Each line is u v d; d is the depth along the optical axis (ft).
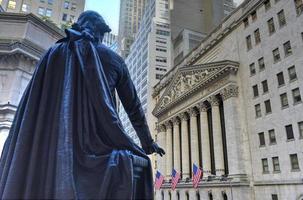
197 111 177.37
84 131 8.89
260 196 115.96
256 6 134.31
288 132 107.04
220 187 135.85
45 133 8.69
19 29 83.51
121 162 8.71
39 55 85.15
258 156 120.57
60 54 9.87
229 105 139.64
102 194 7.95
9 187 7.81
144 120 11.51
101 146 8.93
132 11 607.78
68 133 8.41
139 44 383.24
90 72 9.54
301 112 102.06
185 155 179.93
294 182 100.27
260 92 124.67
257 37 133.08
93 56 9.86
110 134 9.21
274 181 109.40
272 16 123.54
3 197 7.80
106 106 9.27
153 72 311.68
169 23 348.38
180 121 198.70
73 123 8.82
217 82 152.35
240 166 127.24
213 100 155.43
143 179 9.75
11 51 80.53
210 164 155.84
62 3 161.38
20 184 7.95
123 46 538.88
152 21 344.90
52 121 8.84
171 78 226.99
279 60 115.65
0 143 75.72
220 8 371.97
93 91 9.34
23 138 8.46
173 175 144.36
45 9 155.94
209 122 166.40
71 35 9.94
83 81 9.50
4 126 77.56
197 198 156.35
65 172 7.87
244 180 123.95
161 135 219.61
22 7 150.82
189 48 310.45
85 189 8.12
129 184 8.41
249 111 130.21
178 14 362.74
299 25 107.86
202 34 325.21
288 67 110.52
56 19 156.66
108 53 10.72
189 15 370.73
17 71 82.17
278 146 110.42
